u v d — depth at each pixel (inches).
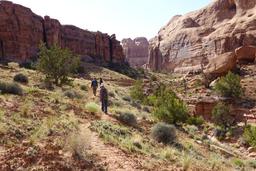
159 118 1259.8
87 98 1093.1
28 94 818.8
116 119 766.5
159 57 6707.7
